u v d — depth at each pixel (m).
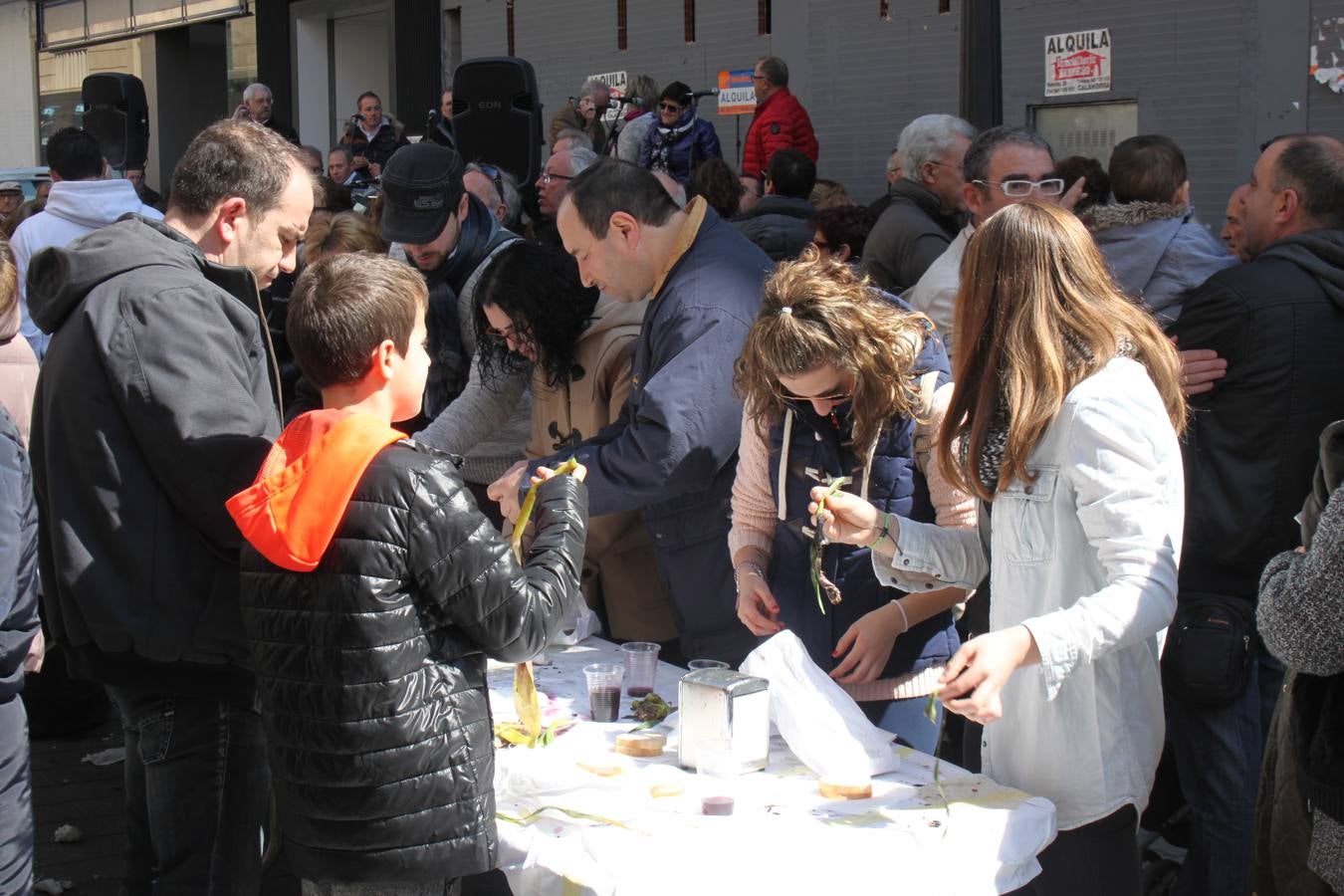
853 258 4.30
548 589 2.25
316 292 2.22
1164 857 3.56
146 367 2.44
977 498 2.46
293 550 2.08
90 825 4.16
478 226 4.27
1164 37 5.66
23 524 2.41
